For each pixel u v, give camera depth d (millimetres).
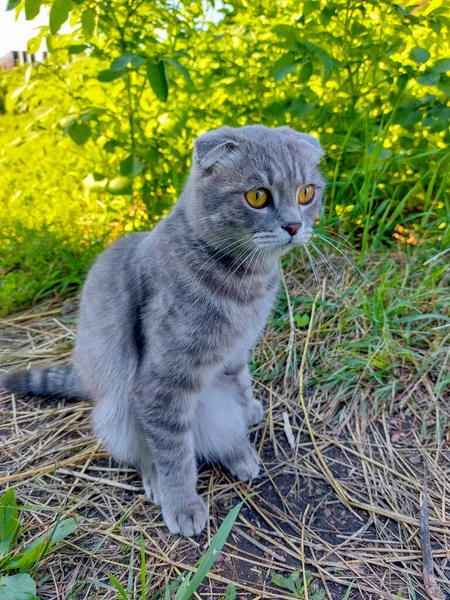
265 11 658
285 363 528
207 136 363
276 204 365
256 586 338
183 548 366
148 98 706
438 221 626
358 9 636
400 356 515
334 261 638
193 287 369
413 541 369
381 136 604
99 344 444
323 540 371
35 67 663
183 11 664
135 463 434
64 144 750
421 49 561
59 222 724
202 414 435
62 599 324
